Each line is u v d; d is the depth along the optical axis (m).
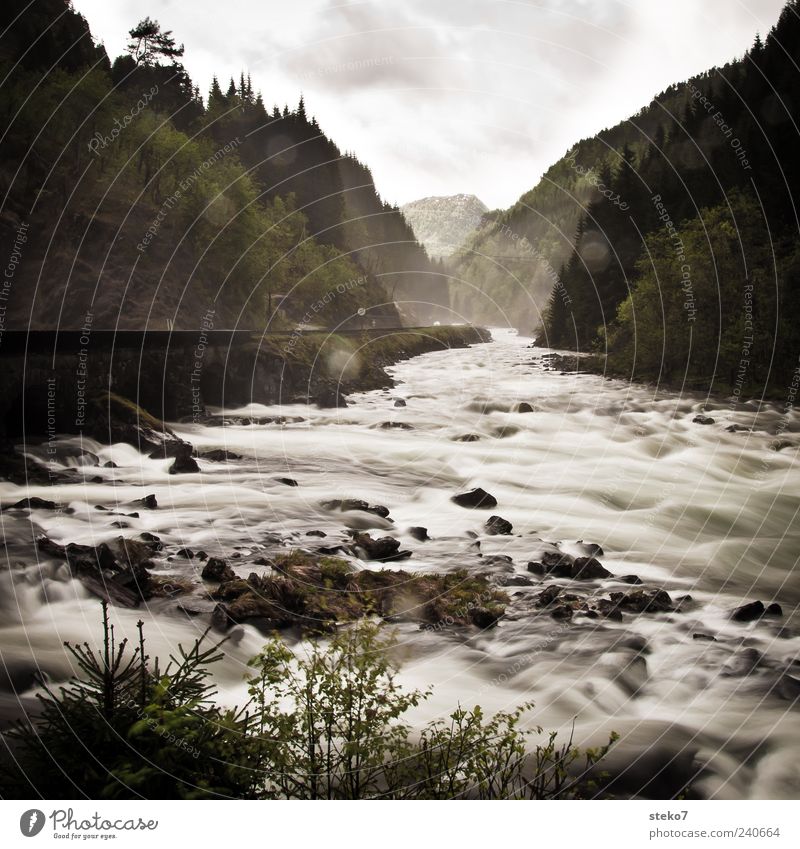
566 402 45.19
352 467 25.58
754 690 9.68
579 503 21.84
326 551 14.82
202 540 15.52
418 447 29.83
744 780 7.59
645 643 11.12
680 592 13.97
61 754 5.20
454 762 6.02
